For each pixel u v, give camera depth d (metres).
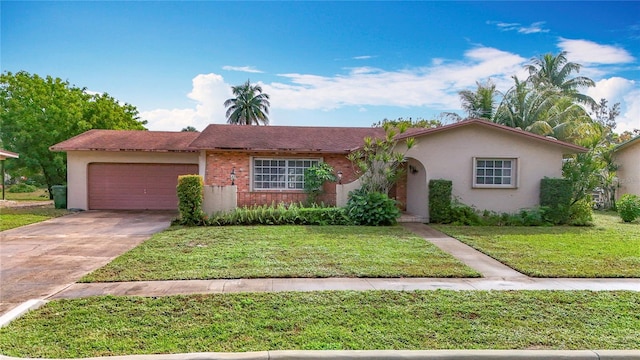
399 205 16.88
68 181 18.25
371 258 8.38
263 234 11.23
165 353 4.00
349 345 4.22
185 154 18.50
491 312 5.26
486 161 14.70
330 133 18.72
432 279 7.01
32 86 24.70
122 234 11.82
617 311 5.34
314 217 13.34
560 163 14.62
